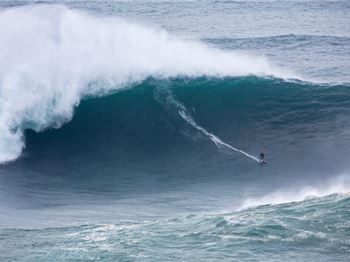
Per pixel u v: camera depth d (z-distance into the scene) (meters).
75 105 119.19
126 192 96.38
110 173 105.19
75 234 71.75
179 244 65.81
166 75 126.12
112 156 110.81
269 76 129.38
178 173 104.62
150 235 68.88
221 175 102.56
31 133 113.69
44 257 64.19
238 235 66.94
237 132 115.94
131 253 63.84
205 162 107.69
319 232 66.44
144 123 118.31
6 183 99.56
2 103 113.56
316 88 125.81
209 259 61.59
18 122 113.31
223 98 123.31
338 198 76.00
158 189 97.44
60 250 65.94
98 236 70.12
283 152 108.75
